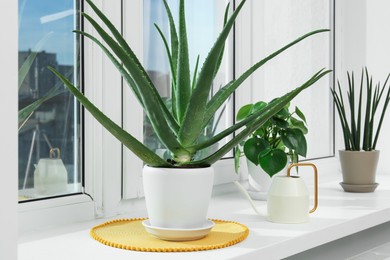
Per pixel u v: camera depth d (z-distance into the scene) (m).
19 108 1.27
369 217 1.45
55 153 1.34
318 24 2.16
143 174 1.13
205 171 1.12
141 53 1.49
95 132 1.38
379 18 2.17
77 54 1.38
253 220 1.37
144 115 1.56
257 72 1.85
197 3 1.71
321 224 1.33
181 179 1.10
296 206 1.32
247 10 1.80
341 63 2.24
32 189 1.30
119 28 1.42
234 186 1.81
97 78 1.37
